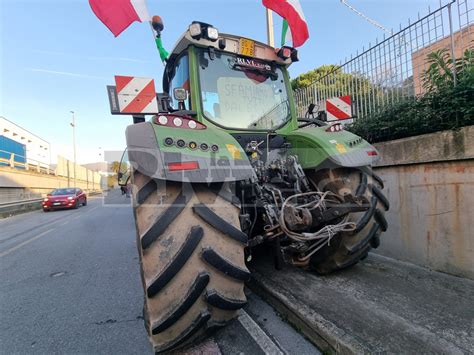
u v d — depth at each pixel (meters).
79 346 1.99
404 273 2.62
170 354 1.72
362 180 2.41
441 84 2.84
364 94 4.06
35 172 20.16
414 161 2.82
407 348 1.54
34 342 2.06
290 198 2.07
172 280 1.49
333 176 2.44
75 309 2.59
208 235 1.58
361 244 2.34
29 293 3.01
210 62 2.59
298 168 2.41
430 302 2.05
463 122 2.54
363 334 1.67
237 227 1.66
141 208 1.56
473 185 2.39
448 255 2.58
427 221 2.75
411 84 3.34
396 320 1.82
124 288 3.06
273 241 2.24
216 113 2.53
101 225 7.89
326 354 1.70
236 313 1.74
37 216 11.95
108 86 2.13
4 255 4.86
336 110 3.69
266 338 1.88
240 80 2.70
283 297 2.14
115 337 2.09
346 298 2.12
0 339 2.12
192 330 1.54
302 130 2.76
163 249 1.50
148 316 1.60
